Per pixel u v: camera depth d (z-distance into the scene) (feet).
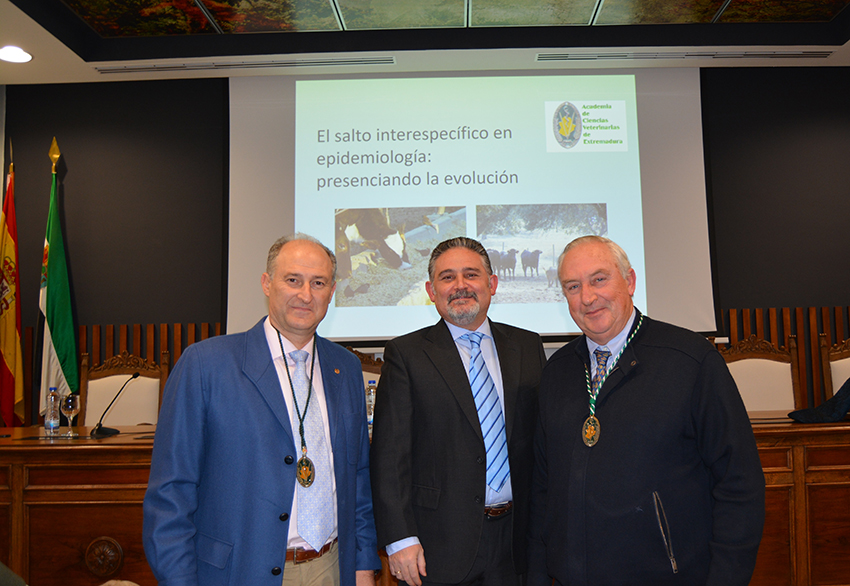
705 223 15.51
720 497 4.30
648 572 4.30
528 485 5.47
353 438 5.18
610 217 15.49
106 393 12.32
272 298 4.98
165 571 4.19
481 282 5.72
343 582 4.87
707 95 16.76
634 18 14.49
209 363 4.81
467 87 15.79
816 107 16.78
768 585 8.46
